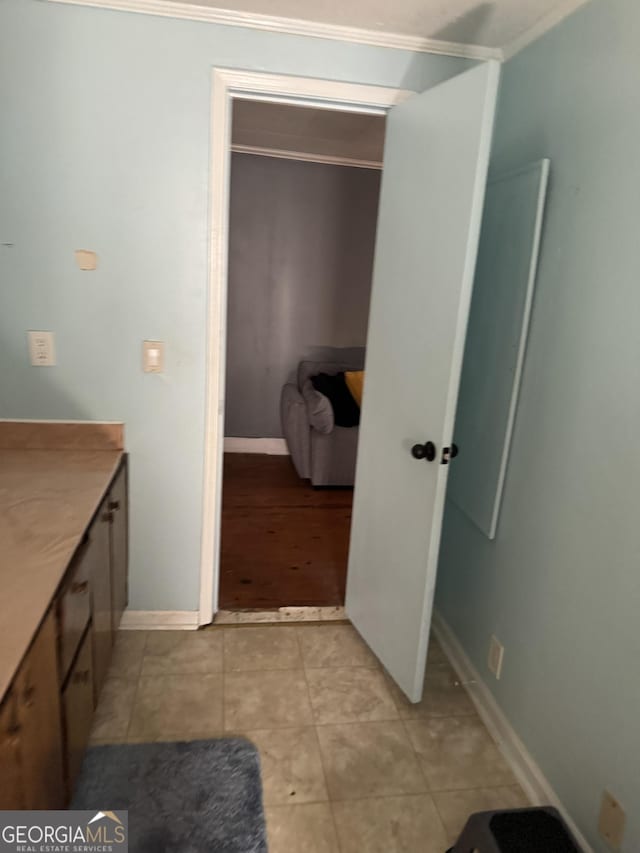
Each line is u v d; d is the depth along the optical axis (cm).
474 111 164
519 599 185
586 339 154
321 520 353
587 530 152
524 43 192
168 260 203
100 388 211
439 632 249
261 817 162
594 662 148
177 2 182
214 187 199
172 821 158
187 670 216
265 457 465
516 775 181
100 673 175
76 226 196
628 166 140
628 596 137
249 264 439
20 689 104
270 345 458
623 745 137
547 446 171
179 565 233
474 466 213
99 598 173
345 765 182
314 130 345
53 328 204
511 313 189
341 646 237
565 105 167
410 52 202
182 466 222
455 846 150
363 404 232
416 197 193
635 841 133
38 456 206
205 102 193
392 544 213
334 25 191
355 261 453
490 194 205
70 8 181
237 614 251
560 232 167
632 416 137
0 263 196
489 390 203
